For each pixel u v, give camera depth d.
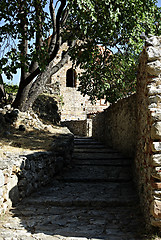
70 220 3.87
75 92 23.27
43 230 3.45
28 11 7.77
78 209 4.44
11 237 3.17
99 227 3.59
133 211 4.29
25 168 4.84
